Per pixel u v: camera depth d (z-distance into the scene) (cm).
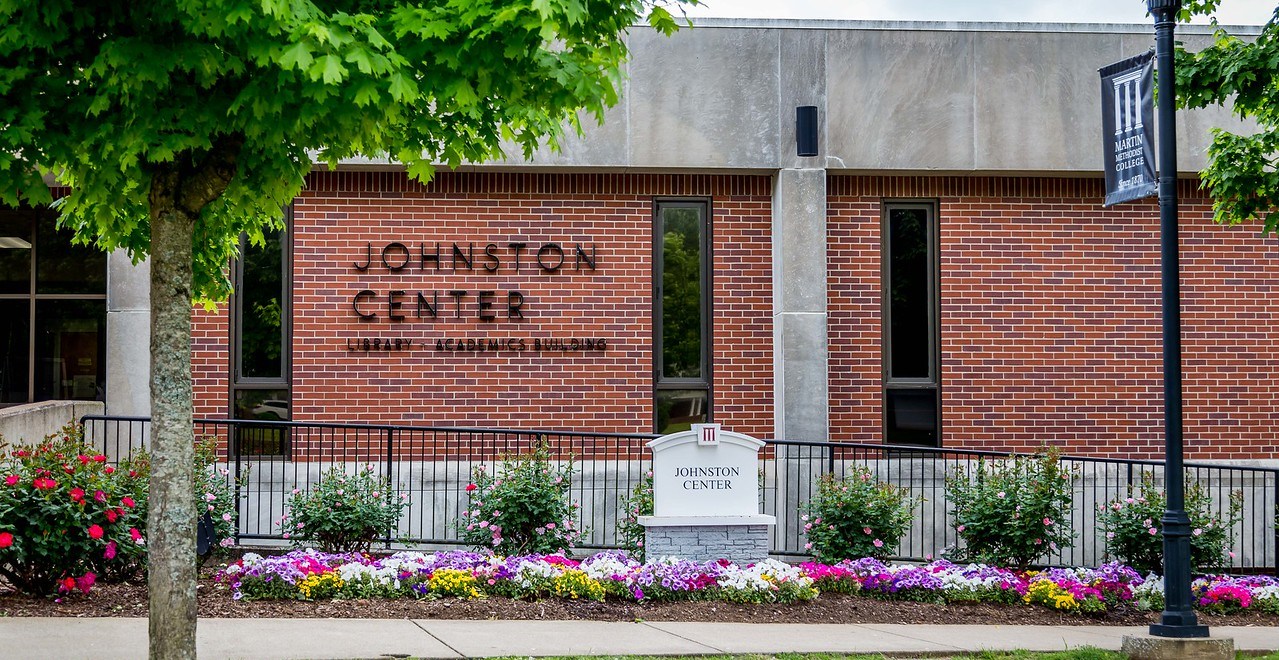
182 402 603
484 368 1391
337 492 1123
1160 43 876
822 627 922
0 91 571
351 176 1385
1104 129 942
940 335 1445
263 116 562
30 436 1168
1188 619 845
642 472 1268
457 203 1398
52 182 1386
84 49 595
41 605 849
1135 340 1462
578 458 1398
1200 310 1473
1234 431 1466
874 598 1062
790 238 1400
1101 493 1434
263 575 916
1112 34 1446
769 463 1416
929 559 1356
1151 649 819
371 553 1182
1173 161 873
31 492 857
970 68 1431
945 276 1449
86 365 1429
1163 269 879
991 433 1443
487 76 565
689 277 1436
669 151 1393
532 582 967
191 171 613
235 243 844
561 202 1411
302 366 1371
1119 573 1138
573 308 1406
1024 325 1454
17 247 1430
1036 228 1462
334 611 879
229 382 1370
